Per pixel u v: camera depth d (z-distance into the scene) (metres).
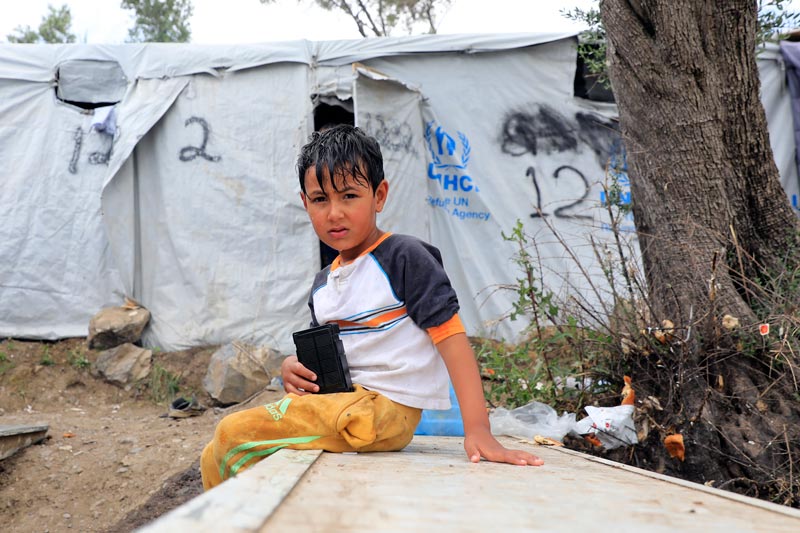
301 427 1.72
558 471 1.50
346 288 1.92
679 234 3.21
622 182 6.62
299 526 0.70
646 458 2.74
